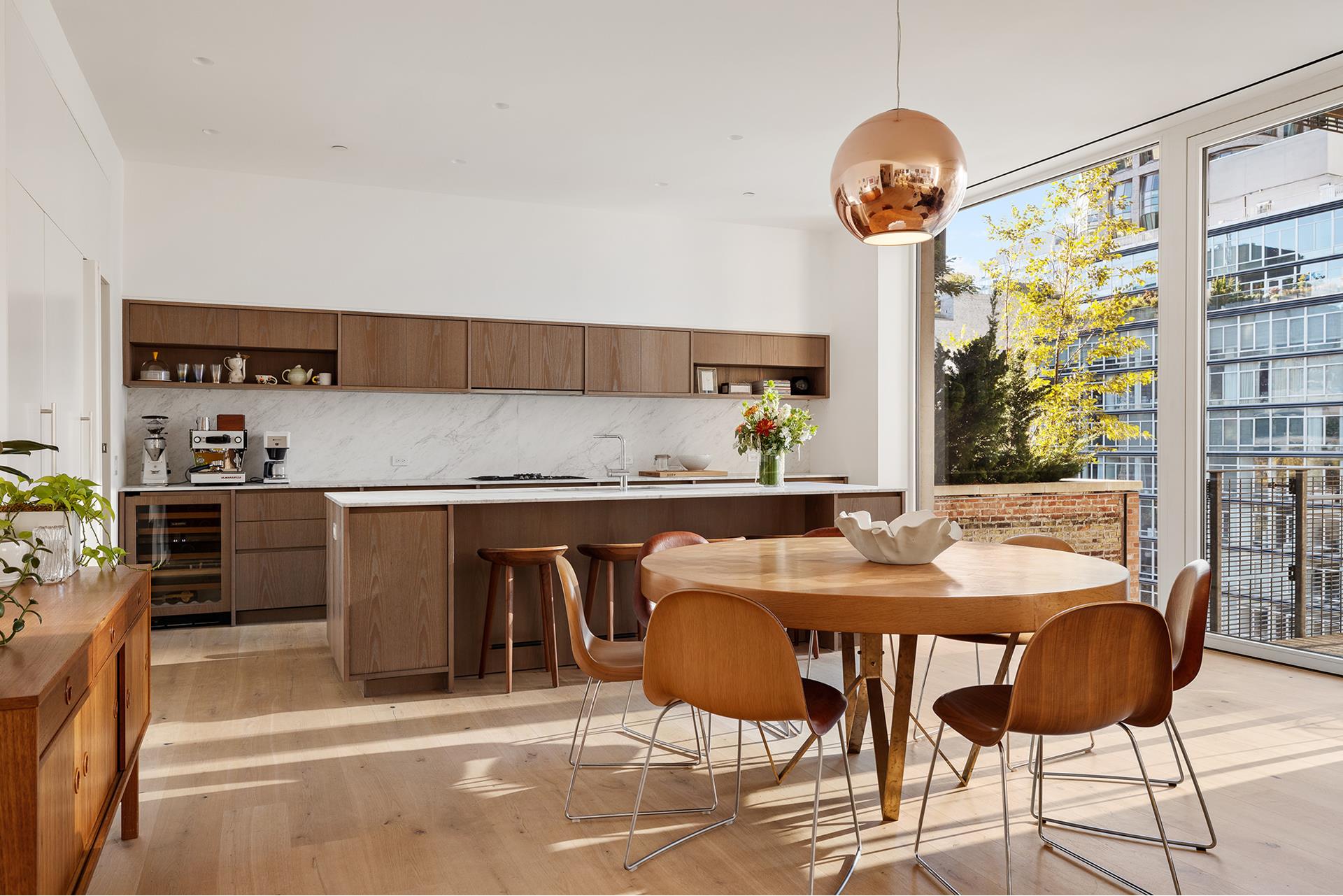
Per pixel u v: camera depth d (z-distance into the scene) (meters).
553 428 6.86
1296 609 4.38
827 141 5.29
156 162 5.63
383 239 6.21
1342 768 3.01
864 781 2.95
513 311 6.57
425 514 3.99
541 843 2.47
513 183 6.14
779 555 3.09
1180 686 2.45
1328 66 4.18
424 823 2.59
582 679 4.29
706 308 7.18
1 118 2.73
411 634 3.96
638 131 5.11
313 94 4.54
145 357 5.79
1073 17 3.72
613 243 6.89
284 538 5.54
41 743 1.32
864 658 2.69
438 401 6.52
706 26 3.81
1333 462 4.21
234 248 5.82
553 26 3.81
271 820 2.61
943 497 6.71
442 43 3.97
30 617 1.81
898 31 3.84
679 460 7.23
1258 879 2.24
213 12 3.66
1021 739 3.35
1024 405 5.99
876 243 2.71
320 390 6.03
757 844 2.46
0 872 1.27
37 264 3.26
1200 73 4.28
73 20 3.71
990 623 2.23
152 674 4.29
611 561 4.31
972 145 5.32
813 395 7.64
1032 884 2.22
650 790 2.86
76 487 2.32
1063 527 5.66
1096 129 5.03
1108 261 5.41
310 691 4.01
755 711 2.14
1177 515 4.93
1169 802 2.73
